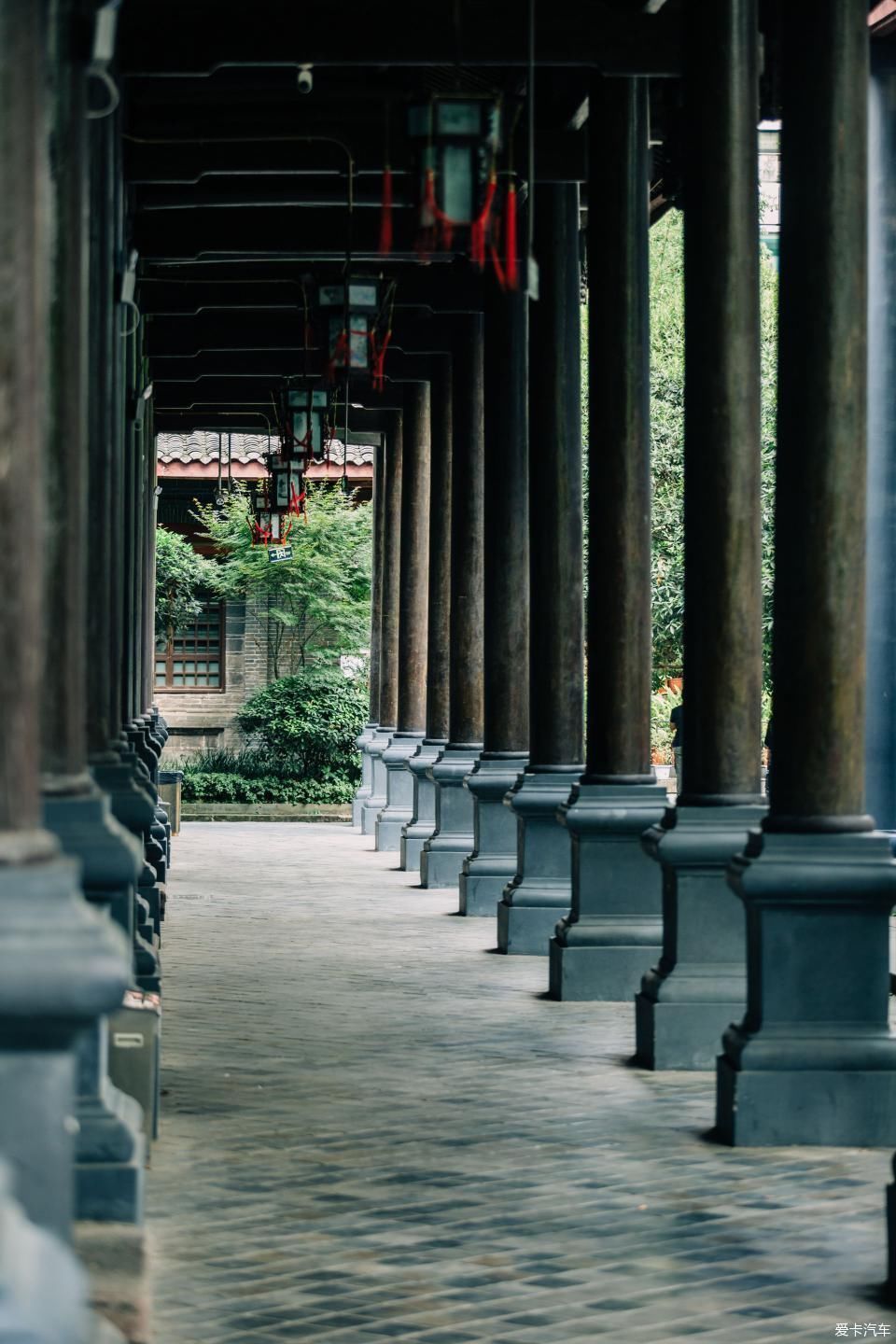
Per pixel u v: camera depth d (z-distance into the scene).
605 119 13.45
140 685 23.38
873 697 18.12
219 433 31.88
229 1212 8.05
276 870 25.98
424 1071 11.25
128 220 16.42
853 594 9.52
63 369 6.07
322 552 39.56
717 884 11.30
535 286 10.45
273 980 15.11
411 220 16.67
